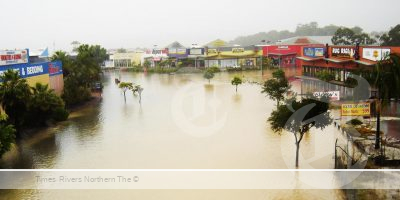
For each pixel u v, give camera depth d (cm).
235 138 3484
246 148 3138
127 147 3309
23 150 3306
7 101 3644
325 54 5859
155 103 5809
